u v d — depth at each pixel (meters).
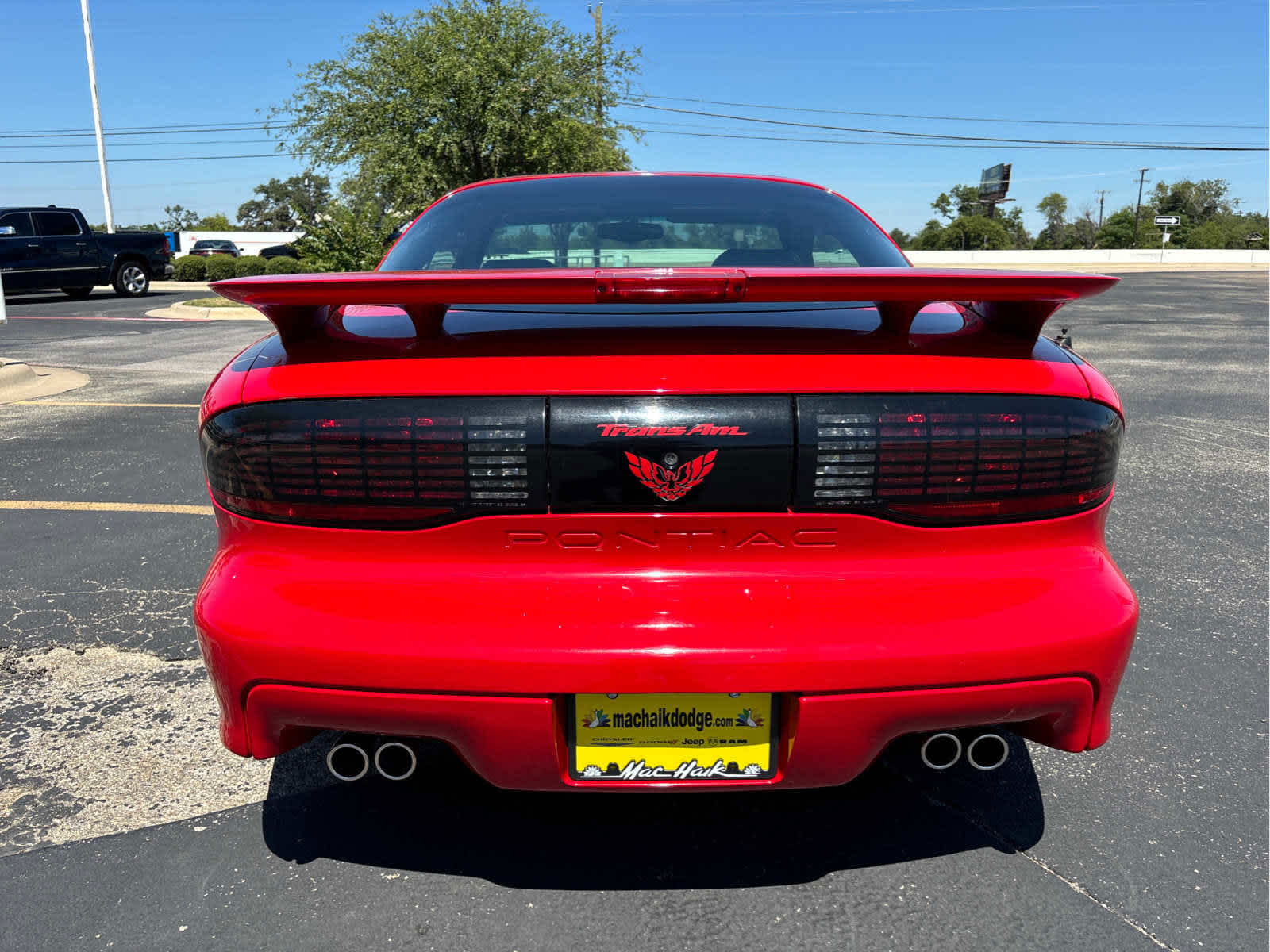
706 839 2.06
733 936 1.77
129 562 3.68
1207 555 3.84
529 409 1.60
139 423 6.41
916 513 1.64
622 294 1.46
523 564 1.65
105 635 3.05
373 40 21.11
